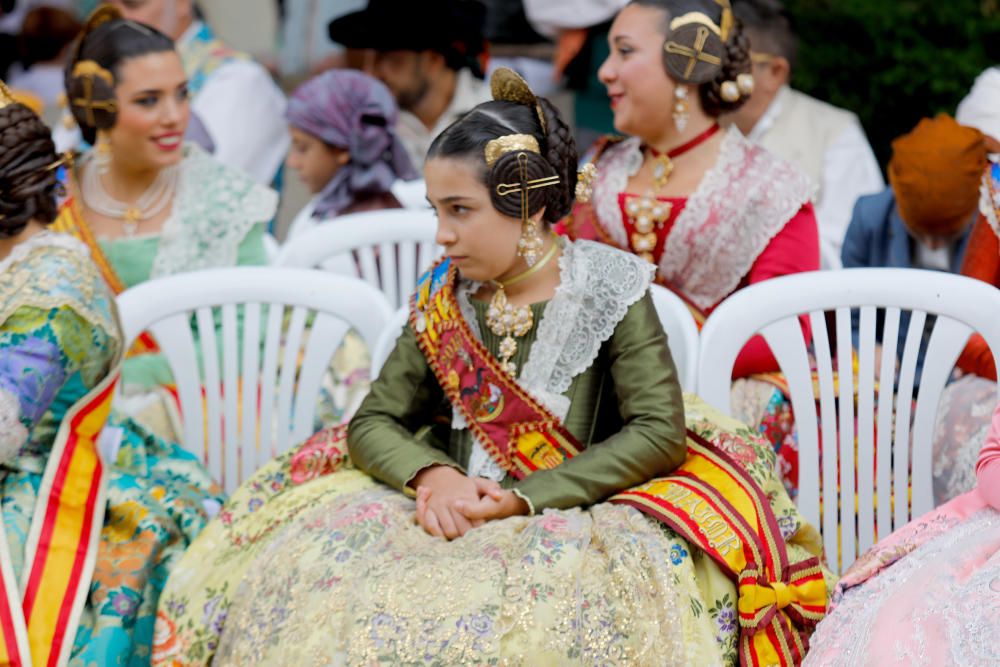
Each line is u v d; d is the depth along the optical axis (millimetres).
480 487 4289
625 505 4227
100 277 4746
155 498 4852
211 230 6121
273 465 4703
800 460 5008
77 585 4426
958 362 5430
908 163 5691
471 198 4219
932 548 3998
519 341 4461
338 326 5418
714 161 5512
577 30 8383
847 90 8727
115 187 6078
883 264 6008
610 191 5609
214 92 8469
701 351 4977
